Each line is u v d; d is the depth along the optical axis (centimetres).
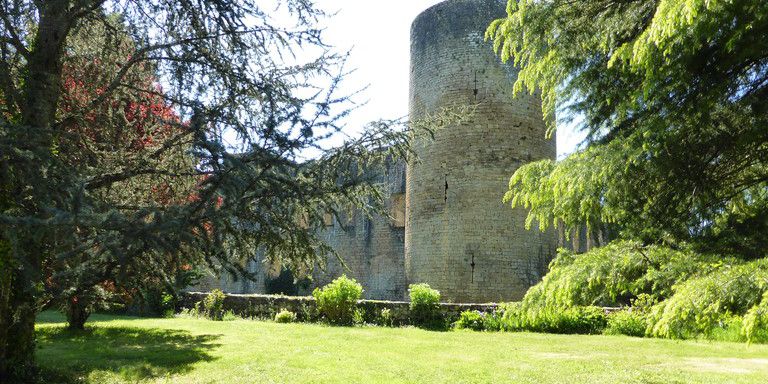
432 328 1348
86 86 678
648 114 483
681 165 480
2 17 552
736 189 533
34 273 418
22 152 426
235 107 591
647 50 408
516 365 816
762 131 467
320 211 588
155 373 723
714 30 411
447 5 1916
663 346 1027
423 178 1898
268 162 495
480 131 1812
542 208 564
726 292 352
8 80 537
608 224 541
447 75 1870
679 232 498
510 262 1758
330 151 539
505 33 596
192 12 649
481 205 1781
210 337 1083
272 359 834
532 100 1869
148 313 1605
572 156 527
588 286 448
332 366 788
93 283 483
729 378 729
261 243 643
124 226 403
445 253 1805
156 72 671
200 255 496
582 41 556
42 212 429
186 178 653
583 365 820
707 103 447
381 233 2530
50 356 830
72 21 610
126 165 594
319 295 1434
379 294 2480
